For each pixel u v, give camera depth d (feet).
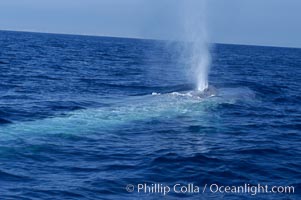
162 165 107.86
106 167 106.01
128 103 188.03
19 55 532.32
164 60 622.13
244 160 115.14
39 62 446.19
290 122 177.58
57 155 113.70
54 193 87.86
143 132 143.02
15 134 130.41
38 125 143.64
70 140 128.47
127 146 126.00
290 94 266.57
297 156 123.95
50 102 197.67
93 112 167.63
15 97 210.38
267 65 616.39
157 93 218.18
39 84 265.75
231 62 634.84
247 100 216.74
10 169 100.53
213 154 119.65
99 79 316.40
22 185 91.50
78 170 103.09
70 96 221.05
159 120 159.12
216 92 218.18
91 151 119.24
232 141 138.10
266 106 210.59
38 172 100.12
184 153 119.44
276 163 115.14
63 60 508.12
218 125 158.61
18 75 307.78
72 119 154.61
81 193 88.43
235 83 275.80
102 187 92.07
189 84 247.91
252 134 150.61
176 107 179.52
